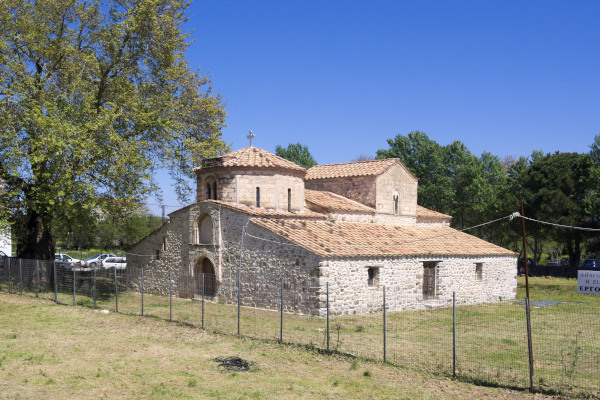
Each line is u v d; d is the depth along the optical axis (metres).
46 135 24.66
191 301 27.75
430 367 14.58
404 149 66.94
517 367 14.78
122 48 29.14
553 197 47.59
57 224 30.39
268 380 13.08
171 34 29.53
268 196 28.41
